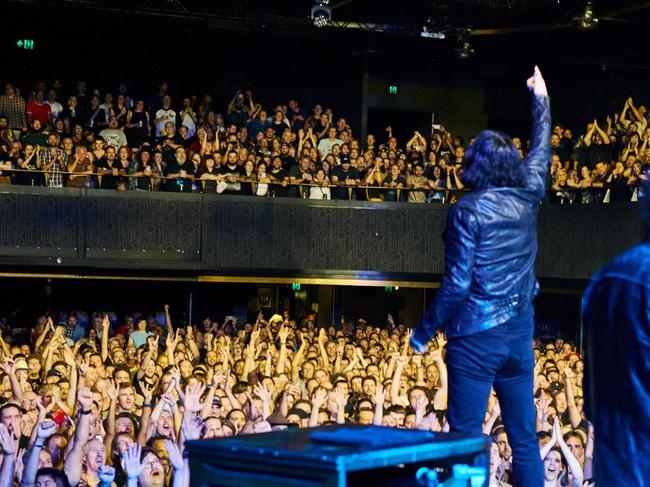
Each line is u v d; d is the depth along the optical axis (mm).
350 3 21375
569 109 25594
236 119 22219
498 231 4410
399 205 20984
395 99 24984
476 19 21516
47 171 19016
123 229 19500
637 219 18734
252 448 2916
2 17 22469
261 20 21828
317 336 17359
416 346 4512
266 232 20328
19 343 20656
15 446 7801
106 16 22078
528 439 4613
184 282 24031
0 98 20688
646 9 20359
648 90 24250
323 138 22172
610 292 3201
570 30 22781
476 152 4527
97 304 23609
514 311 4453
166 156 20062
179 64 25438
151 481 7473
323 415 9672
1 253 18859
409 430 3244
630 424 3152
